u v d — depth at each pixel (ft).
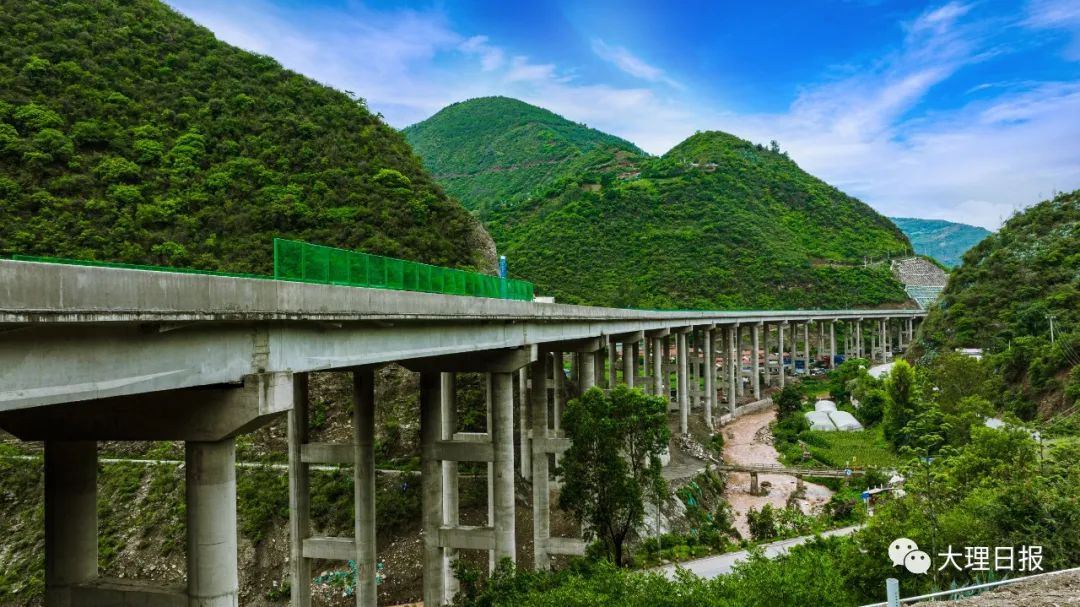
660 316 298.97
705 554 185.37
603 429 144.46
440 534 139.13
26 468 193.06
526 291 153.17
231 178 220.23
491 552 179.93
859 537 126.62
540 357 181.47
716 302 543.80
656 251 603.26
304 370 72.90
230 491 63.52
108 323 47.44
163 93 236.22
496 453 137.69
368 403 132.05
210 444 62.23
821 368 571.69
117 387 49.42
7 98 202.18
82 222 183.42
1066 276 385.29
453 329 112.88
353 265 83.10
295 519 141.38
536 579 117.19
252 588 172.04
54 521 68.23
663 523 206.90
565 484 149.07
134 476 195.62
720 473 277.44
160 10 269.85
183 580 168.96
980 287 426.10
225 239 201.46
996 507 122.83
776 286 605.73
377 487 198.59
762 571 102.78
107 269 45.75
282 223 214.28
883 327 619.26
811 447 321.11
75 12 242.99
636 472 150.41
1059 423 228.22
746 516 238.27
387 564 178.70
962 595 103.50
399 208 246.06
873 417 361.71
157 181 207.92
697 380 405.18
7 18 224.94
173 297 51.83
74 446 69.00
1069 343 284.61
